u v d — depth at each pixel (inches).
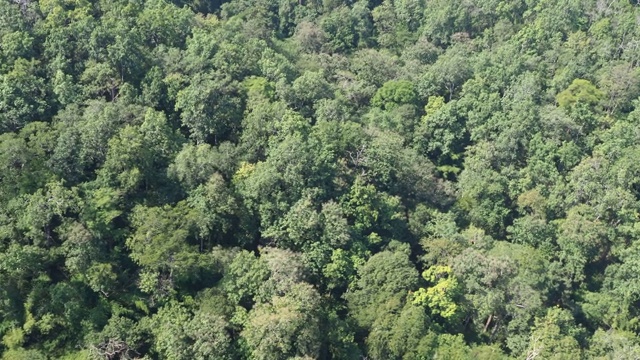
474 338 3031.5
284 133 3425.2
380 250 3324.3
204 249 3174.2
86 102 3503.9
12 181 3002.0
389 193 3673.7
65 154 3142.2
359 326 2918.3
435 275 3093.0
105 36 3747.5
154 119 3408.0
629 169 3786.9
